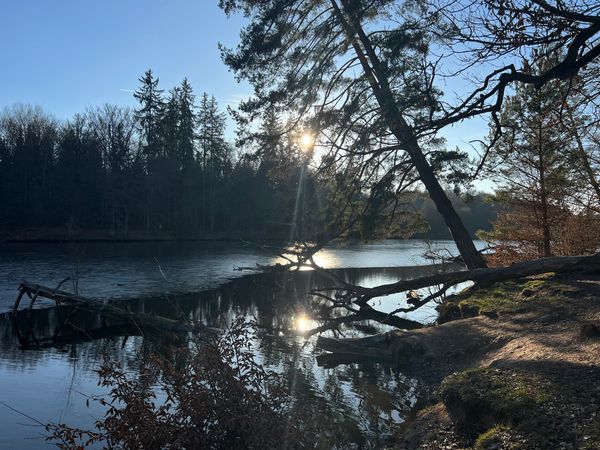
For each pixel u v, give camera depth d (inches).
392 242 3166.8
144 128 2689.5
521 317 492.1
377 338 563.8
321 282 1184.2
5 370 506.6
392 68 547.5
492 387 283.1
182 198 2711.6
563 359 319.9
